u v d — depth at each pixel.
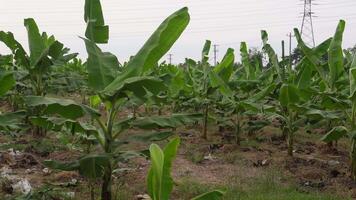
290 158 8.23
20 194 5.46
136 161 7.71
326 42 7.88
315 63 7.77
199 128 11.88
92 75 4.83
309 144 10.05
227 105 9.91
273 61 9.34
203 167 7.60
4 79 4.73
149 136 4.86
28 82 10.61
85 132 4.86
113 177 6.61
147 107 13.27
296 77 8.12
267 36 9.52
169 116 5.03
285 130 10.12
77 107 4.40
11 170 6.78
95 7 5.28
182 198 5.84
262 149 9.06
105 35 5.26
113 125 4.93
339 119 7.23
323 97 6.89
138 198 5.72
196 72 12.55
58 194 5.48
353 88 6.51
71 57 9.58
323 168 7.61
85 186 6.00
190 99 11.25
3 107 14.02
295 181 6.77
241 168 7.52
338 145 10.07
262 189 6.21
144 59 4.62
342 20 7.53
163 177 3.16
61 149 8.04
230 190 6.05
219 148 9.12
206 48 11.70
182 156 8.43
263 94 8.09
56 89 9.83
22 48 8.66
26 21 8.43
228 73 8.92
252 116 12.12
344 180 6.81
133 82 4.39
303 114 7.68
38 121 4.70
